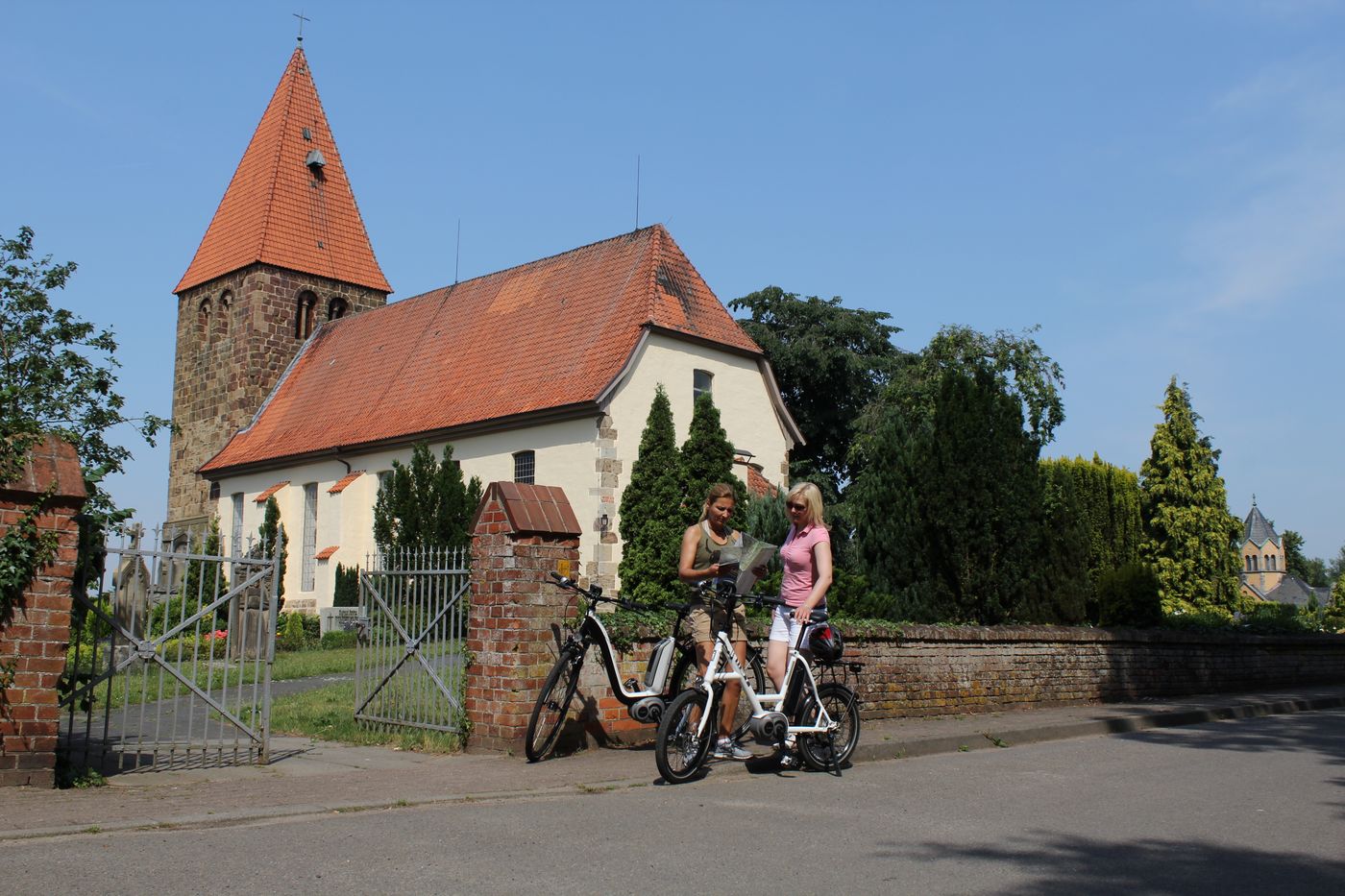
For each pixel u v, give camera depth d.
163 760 9.42
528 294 33.81
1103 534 42.19
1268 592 104.00
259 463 37.53
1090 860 5.81
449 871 5.37
